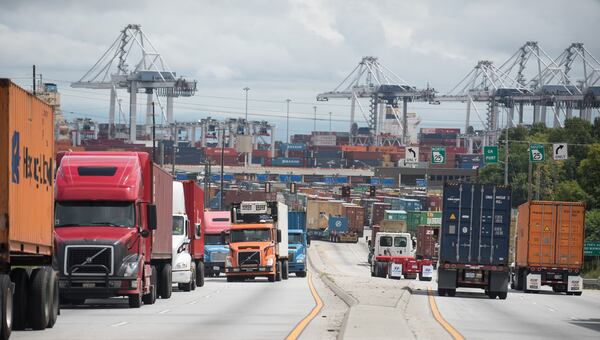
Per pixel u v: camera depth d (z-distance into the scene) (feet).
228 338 154.51
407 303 258.57
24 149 155.43
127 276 213.66
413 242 485.15
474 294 335.88
